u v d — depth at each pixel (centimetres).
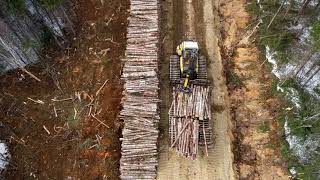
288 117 2550
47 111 2655
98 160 2488
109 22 2953
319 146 2461
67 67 2802
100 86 2716
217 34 2908
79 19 2970
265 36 2823
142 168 2358
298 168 2406
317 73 2681
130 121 2447
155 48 2614
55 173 2466
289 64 2719
